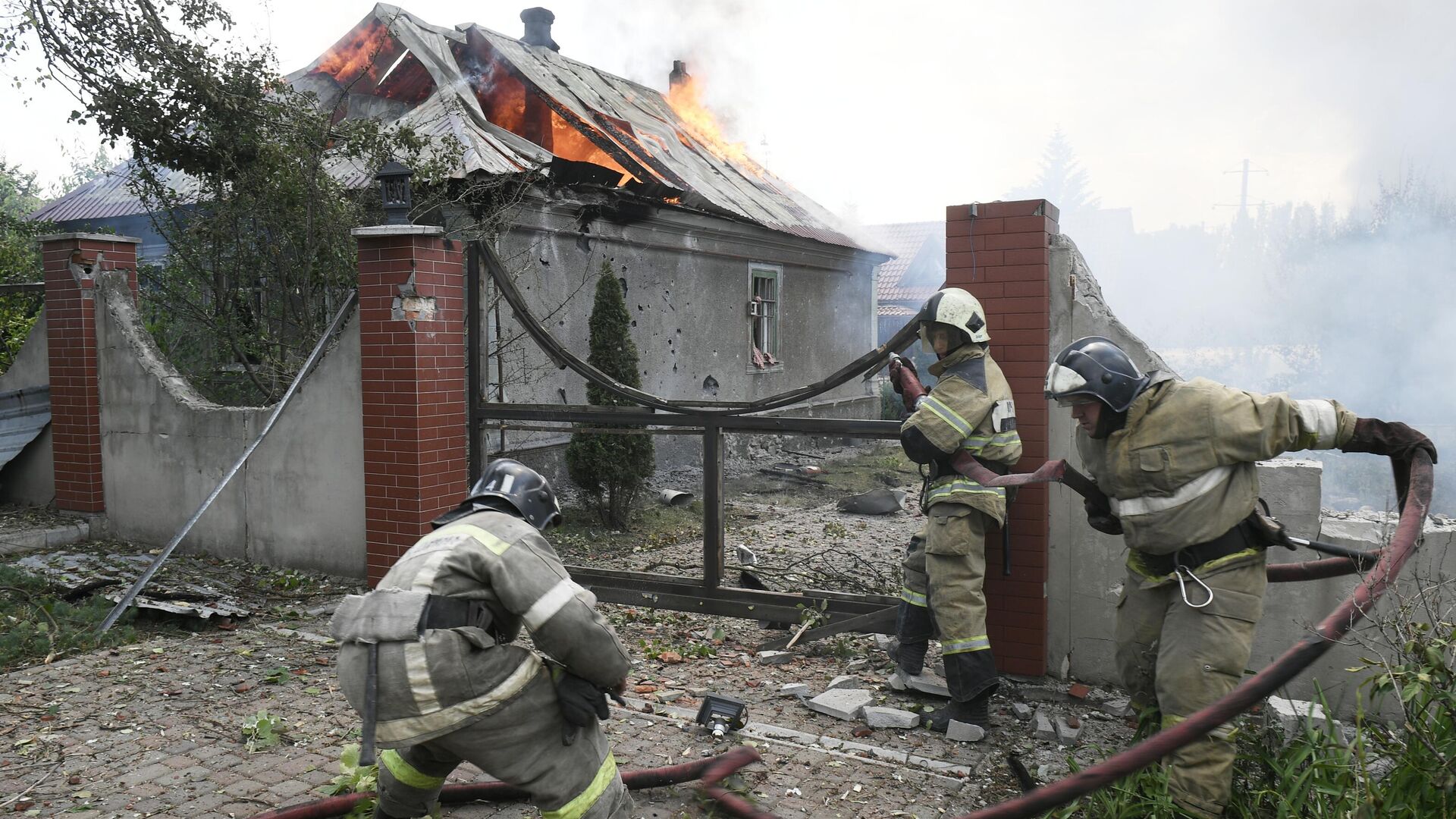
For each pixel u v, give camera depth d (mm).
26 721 4199
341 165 10477
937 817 3408
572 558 8344
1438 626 3080
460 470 6414
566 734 2596
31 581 6223
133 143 8641
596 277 11734
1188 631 3156
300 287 8828
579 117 13102
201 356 9695
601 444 9352
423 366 6055
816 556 7832
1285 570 3361
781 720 4363
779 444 15812
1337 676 4070
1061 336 4656
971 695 4098
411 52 12656
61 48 8172
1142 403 3176
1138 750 2309
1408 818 2691
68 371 7922
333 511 6730
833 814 3424
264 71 8641
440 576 2471
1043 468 3684
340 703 4461
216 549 7305
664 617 6105
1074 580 4691
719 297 14383
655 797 3463
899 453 16312
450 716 2414
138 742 3977
